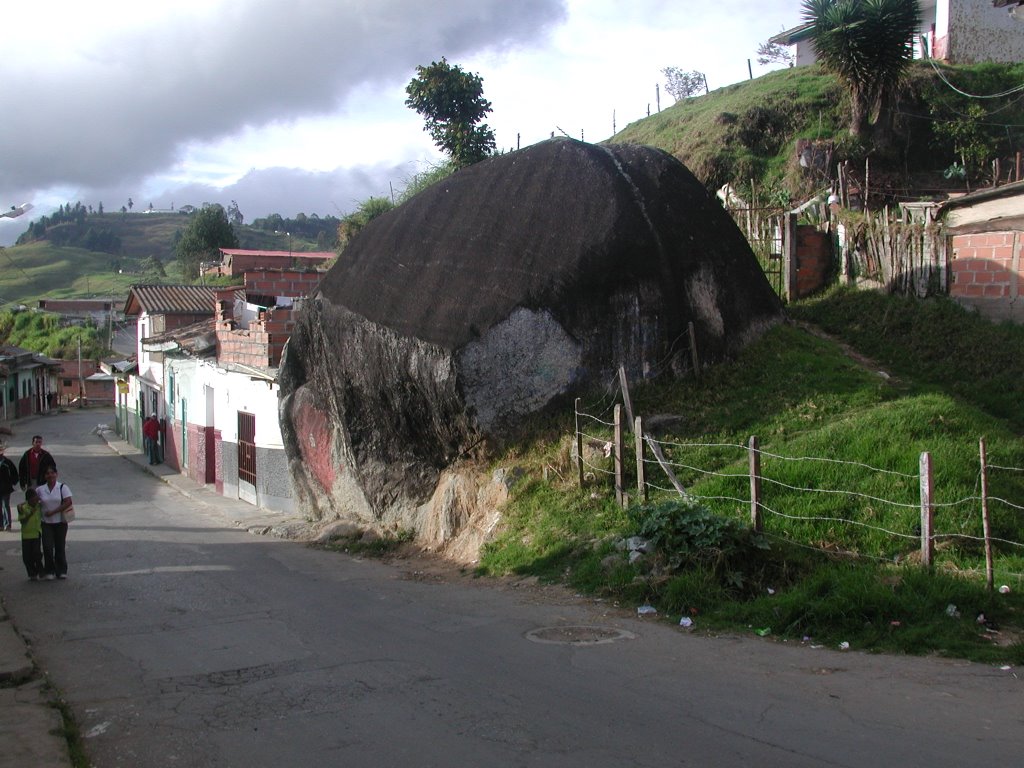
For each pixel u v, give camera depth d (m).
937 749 4.93
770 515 9.18
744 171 27.25
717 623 7.98
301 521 16.45
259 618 9.03
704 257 13.80
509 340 12.73
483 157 26.05
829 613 7.51
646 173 14.23
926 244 15.09
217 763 5.06
